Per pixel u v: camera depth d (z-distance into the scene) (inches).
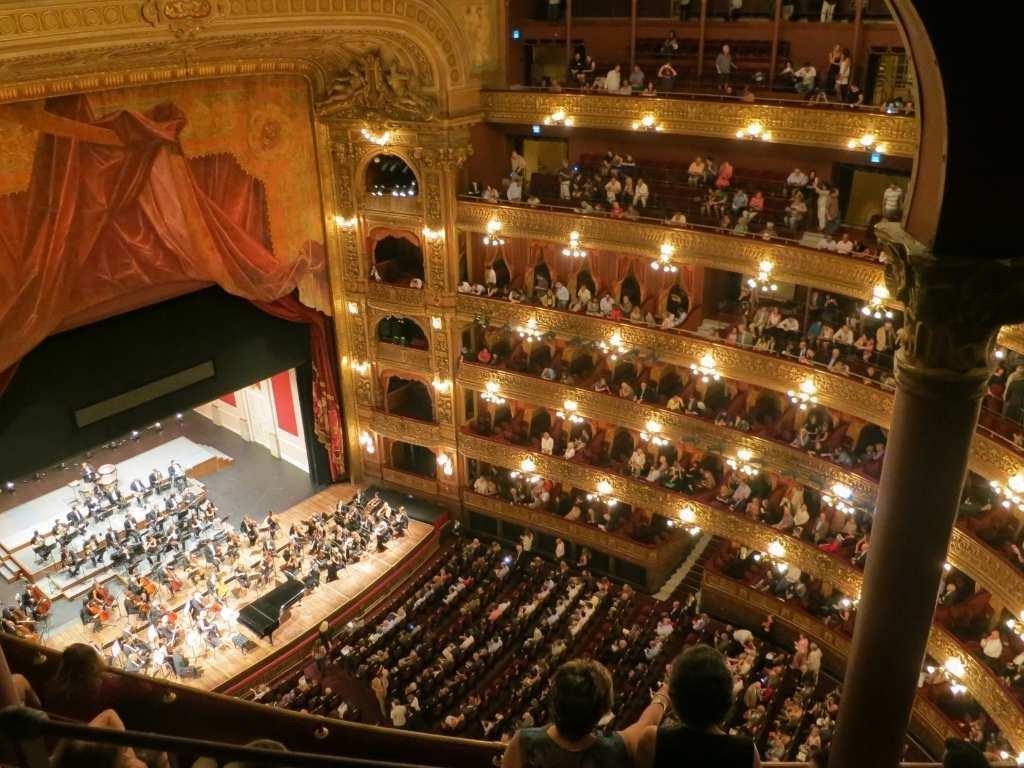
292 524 1405.0
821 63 1082.1
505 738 994.1
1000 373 979.9
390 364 1418.6
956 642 907.4
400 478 1488.7
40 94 946.7
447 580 1283.2
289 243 1289.4
